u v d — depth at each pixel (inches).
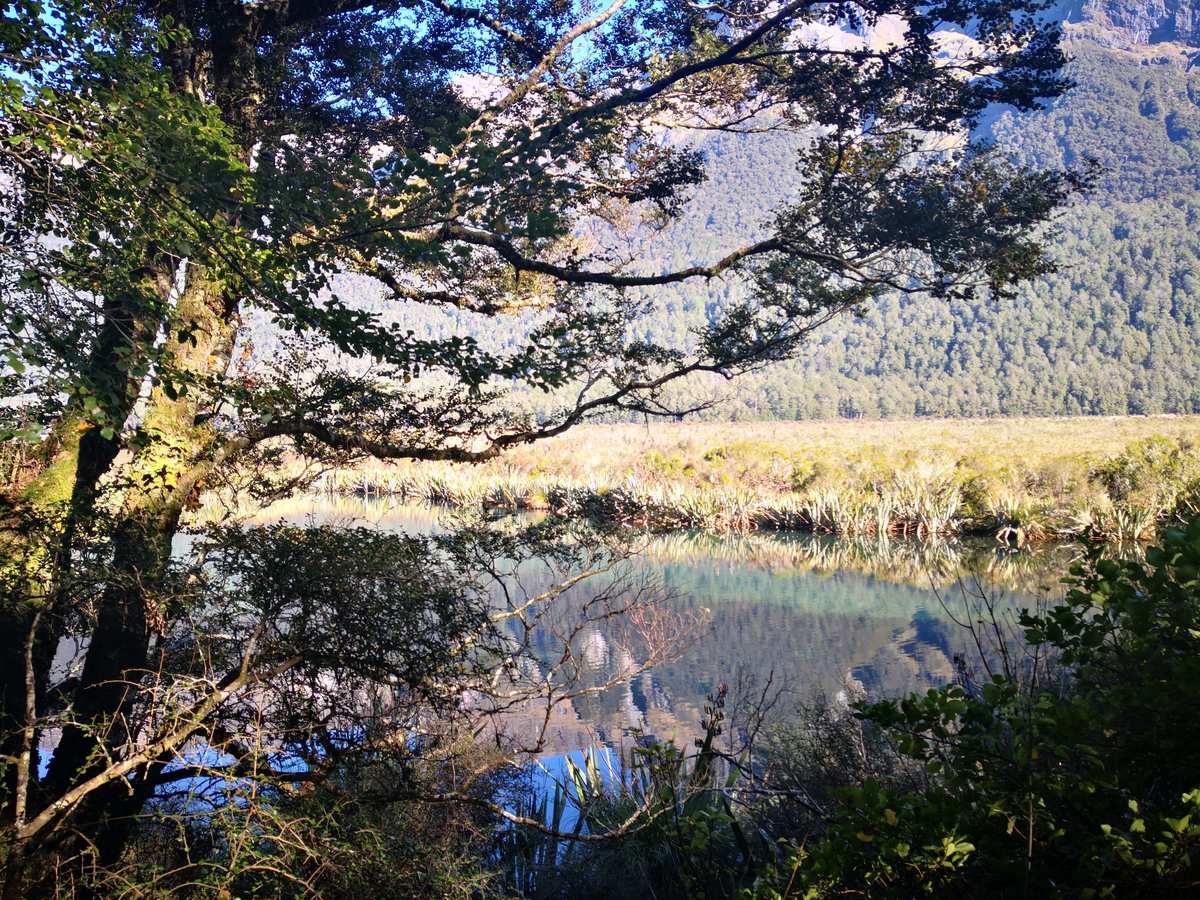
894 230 268.8
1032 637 97.2
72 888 135.6
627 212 312.5
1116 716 85.4
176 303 202.2
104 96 128.6
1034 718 89.1
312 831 145.6
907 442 1686.8
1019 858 86.2
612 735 351.9
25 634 168.2
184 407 201.8
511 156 153.4
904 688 449.1
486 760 213.2
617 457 1342.3
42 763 230.2
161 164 131.5
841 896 95.3
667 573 802.2
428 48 291.1
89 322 138.6
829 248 281.6
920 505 980.6
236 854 131.3
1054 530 869.8
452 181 150.6
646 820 174.6
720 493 1088.2
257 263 145.7
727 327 276.7
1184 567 84.0
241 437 208.1
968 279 277.4
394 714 181.0
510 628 471.2
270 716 174.1
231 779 141.9
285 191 147.1
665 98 288.2
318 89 279.7
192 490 216.2
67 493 182.5
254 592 173.6
